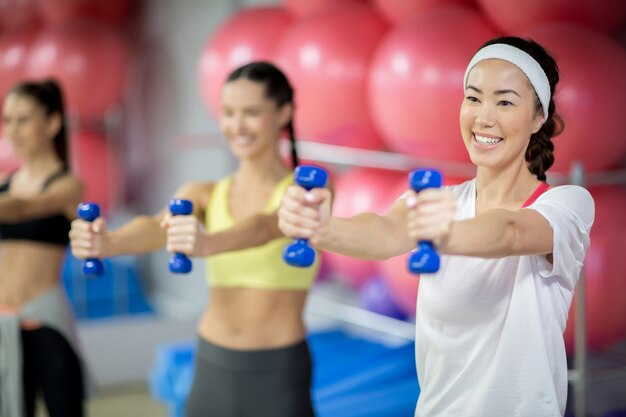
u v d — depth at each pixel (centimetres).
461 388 162
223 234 193
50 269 297
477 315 159
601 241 253
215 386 235
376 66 291
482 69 158
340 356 363
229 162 448
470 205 167
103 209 512
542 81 157
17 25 517
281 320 235
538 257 156
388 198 314
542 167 166
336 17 320
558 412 155
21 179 307
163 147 514
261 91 236
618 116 247
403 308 331
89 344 444
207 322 241
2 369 290
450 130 270
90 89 473
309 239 141
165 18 504
